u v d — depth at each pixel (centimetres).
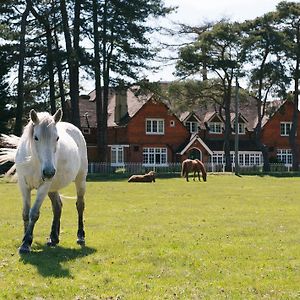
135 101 7750
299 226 1661
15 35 5403
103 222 1741
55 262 1088
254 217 1897
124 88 6109
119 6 5638
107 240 1367
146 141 7481
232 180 4784
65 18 5488
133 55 5944
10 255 1157
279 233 1516
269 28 6719
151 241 1357
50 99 5800
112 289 901
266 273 1022
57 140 1111
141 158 7462
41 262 1086
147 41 5941
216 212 2062
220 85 6962
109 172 6100
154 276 992
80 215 1336
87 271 1020
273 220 1809
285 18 6800
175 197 2808
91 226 1644
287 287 925
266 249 1260
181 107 6856
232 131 8056
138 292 884
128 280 957
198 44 6600
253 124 8281
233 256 1177
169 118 7581
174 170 6781
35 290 888
